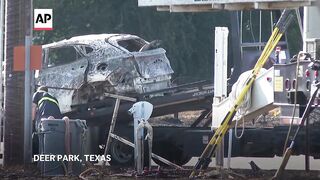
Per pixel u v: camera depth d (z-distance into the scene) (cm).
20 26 3422
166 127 3834
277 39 3019
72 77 3962
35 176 3091
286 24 3017
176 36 10256
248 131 3653
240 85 3069
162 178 3122
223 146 3372
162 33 10062
